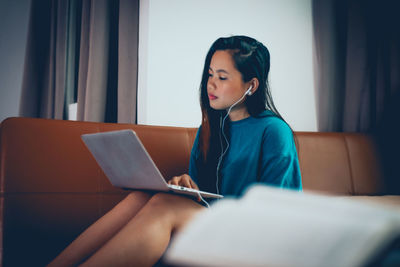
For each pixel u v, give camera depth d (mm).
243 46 1135
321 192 1670
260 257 246
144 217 836
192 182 1005
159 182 844
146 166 825
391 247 248
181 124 2078
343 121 2027
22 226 1184
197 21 2121
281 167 979
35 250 1199
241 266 245
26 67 1722
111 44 1804
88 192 1325
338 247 236
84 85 1742
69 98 1792
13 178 1197
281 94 2221
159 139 1495
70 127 1354
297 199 302
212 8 2150
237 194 1058
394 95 1942
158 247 813
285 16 2266
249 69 1122
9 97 2031
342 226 251
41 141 1276
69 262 866
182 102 2080
